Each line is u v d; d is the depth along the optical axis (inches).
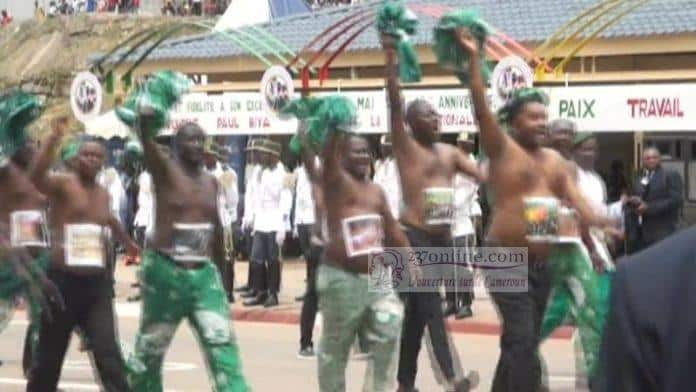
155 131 442.0
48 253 470.9
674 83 892.0
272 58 1250.6
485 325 813.2
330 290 448.8
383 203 454.0
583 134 612.4
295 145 474.0
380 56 1182.3
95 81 982.4
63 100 1542.8
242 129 1007.6
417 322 510.6
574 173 477.4
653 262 129.7
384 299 449.4
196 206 443.8
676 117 824.9
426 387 596.4
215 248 455.2
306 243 909.2
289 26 1285.7
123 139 1128.8
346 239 445.4
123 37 1706.4
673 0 1101.1
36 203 527.8
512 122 452.4
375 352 452.4
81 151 461.1
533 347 438.3
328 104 446.0
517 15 1163.3
